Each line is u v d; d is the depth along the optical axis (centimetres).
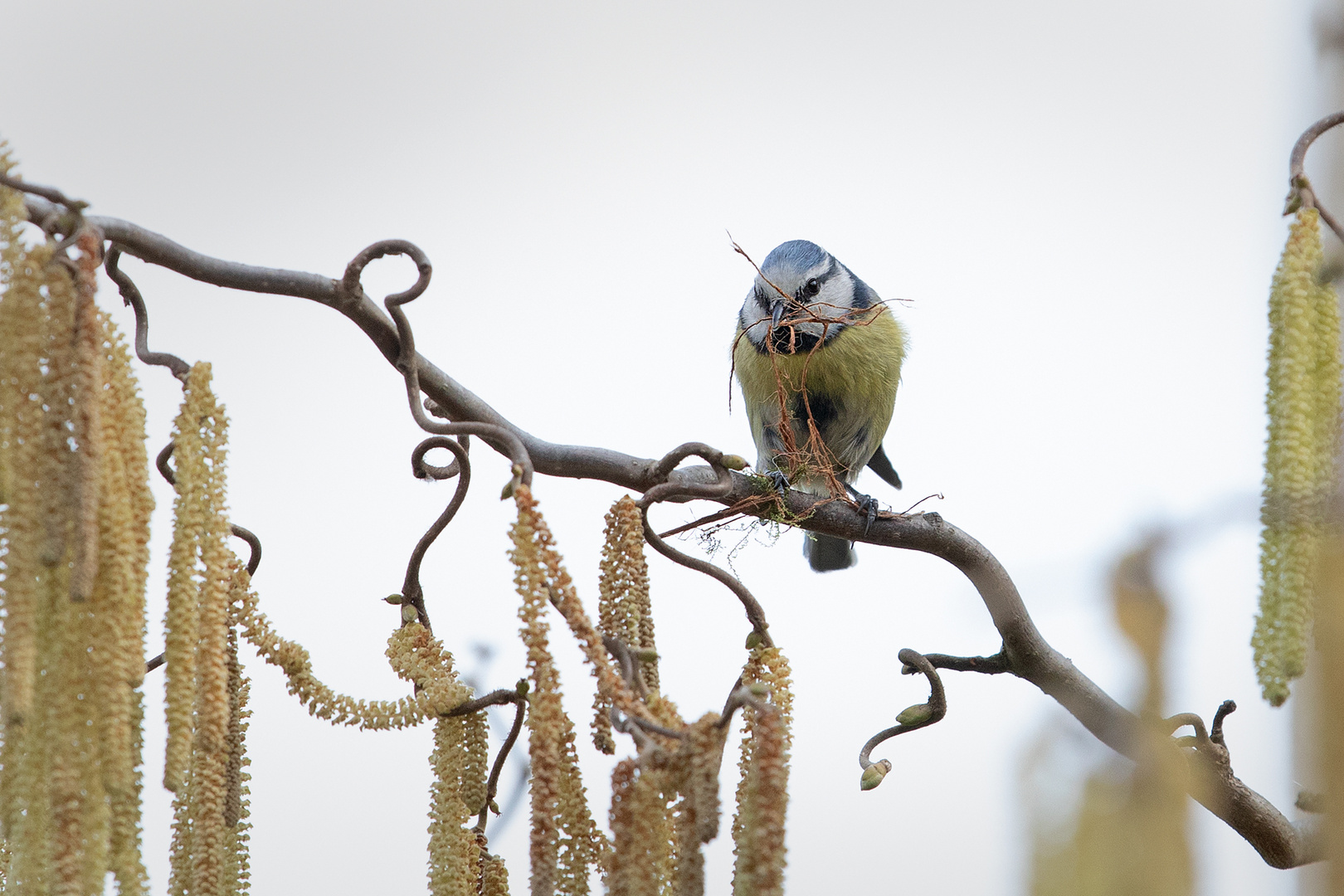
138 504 352
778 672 418
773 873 336
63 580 339
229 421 378
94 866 332
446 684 459
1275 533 287
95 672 334
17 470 324
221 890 394
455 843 452
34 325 331
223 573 369
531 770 362
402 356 498
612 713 378
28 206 399
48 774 336
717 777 355
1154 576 211
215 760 395
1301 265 324
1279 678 280
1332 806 228
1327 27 336
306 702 449
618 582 435
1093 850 207
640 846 360
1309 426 305
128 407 357
